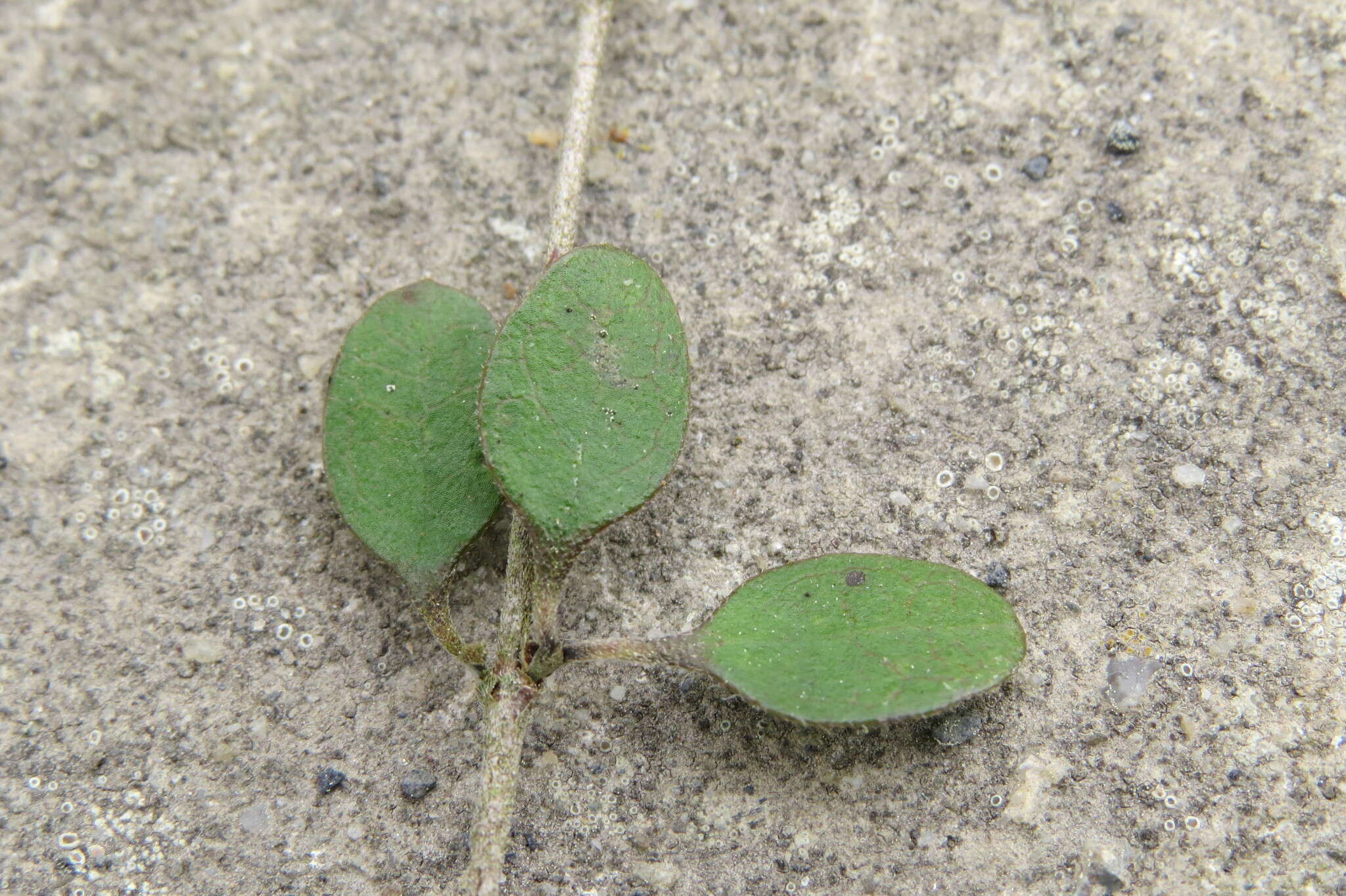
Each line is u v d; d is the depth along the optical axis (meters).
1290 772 0.10
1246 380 0.11
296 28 0.12
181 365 0.11
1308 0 0.11
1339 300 0.11
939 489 0.11
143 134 0.11
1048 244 0.11
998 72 0.11
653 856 0.10
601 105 0.11
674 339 0.10
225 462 0.11
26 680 0.11
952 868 0.10
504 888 0.10
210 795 0.11
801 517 0.11
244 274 0.11
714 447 0.11
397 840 0.11
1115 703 0.10
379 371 0.11
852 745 0.10
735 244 0.11
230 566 0.11
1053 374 0.11
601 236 0.11
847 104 0.11
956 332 0.11
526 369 0.10
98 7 0.12
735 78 0.11
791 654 0.10
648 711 0.11
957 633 0.10
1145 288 0.11
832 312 0.11
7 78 0.12
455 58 0.11
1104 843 0.10
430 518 0.10
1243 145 0.11
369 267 0.11
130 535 0.11
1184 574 0.11
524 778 0.11
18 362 0.11
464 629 0.11
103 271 0.11
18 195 0.11
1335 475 0.11
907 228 0.11
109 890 0.11
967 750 0.10
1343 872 0.10
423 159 0.11
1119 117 0.11
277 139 0.11
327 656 0.11
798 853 0.10
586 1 0.11
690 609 0.11
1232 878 0.10
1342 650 0.11
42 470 0.11
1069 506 0.11
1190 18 0.11
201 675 0.11
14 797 0.11
